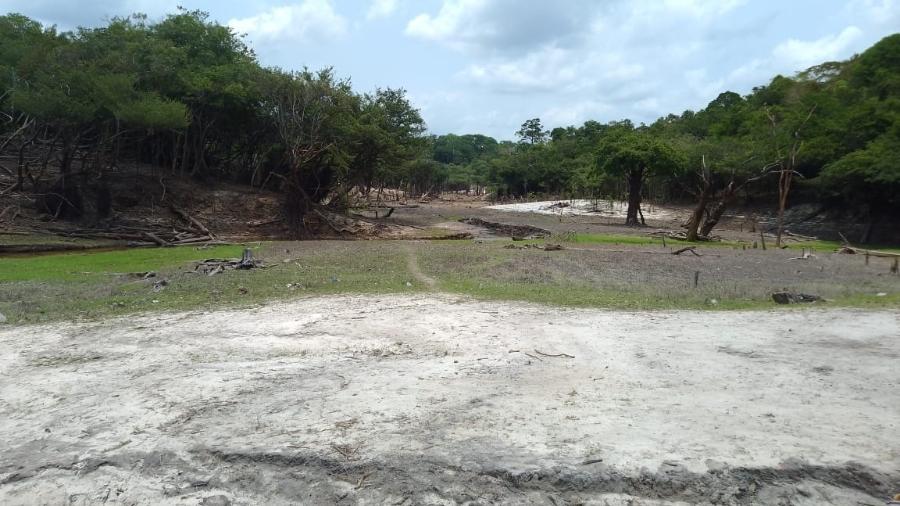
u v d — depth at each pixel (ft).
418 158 187.11
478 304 43.11
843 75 194.59
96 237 107.86
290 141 137.59
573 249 97.35
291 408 22.00
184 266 71.67
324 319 38.17
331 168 156.97
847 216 154.92
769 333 32.58
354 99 152.05
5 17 120.88
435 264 73.10
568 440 18.80
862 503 15.66
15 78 103.76
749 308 40.81
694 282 55.31
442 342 31.48
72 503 16.88
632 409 21.20
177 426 20.83
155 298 46.80
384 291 50.34
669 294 47.57
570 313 39.14
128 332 35.04
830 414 20.48
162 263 75.97
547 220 184.65
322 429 20.10
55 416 22.08
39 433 20.75
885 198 142.10
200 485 17.42
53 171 125.90
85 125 116.78
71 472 18.22
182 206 129.59
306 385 24.50
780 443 18.35
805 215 165.89
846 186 142.61
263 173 160.56
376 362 27.84
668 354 28.30
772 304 42.70
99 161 120.98
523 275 62.39
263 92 134.00
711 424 19.80
